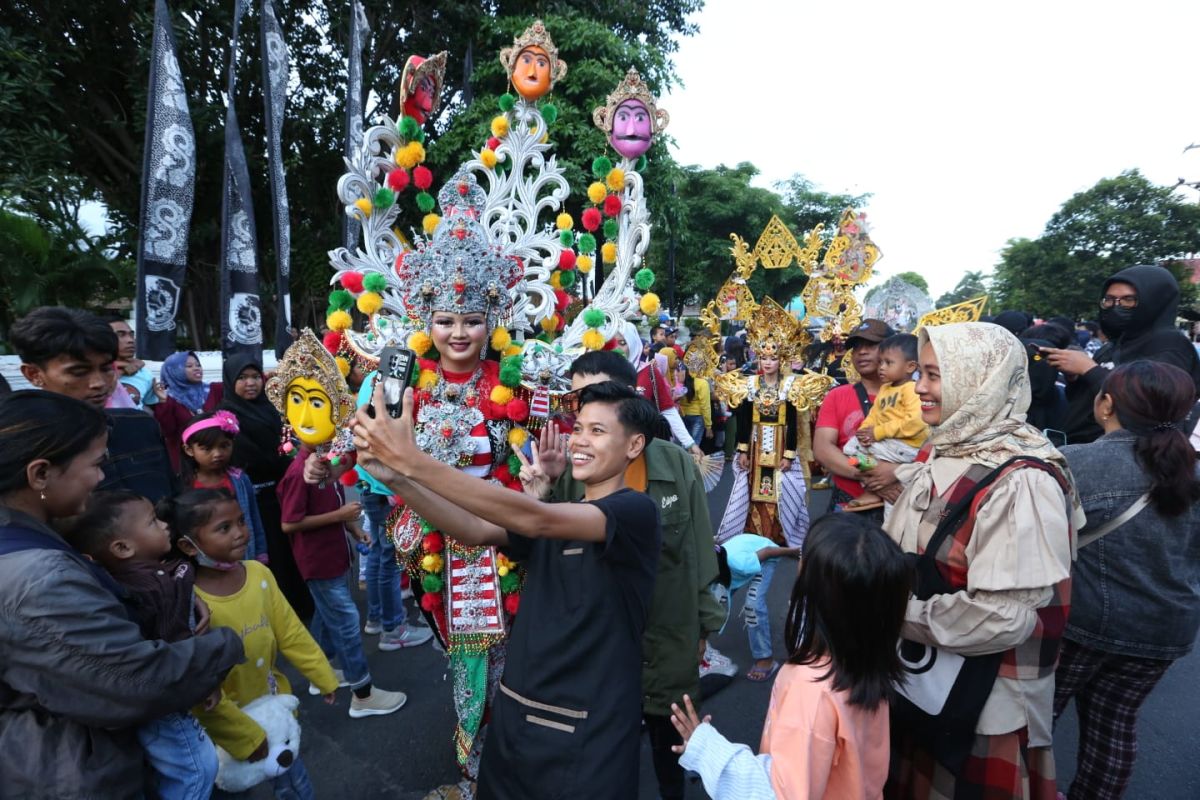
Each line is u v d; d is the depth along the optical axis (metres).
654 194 10.64
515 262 2.30
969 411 1.62
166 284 5.93
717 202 21.23
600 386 1.57
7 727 1.24
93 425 1.36
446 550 2.22
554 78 2.62
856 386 3.13
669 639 2.09
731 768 1.33
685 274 19.88
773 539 3.60
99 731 1.29
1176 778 2.49
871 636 1.33
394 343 2.39
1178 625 1.84
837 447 3.07
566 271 2.81
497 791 1.52
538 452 1.90
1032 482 1.50
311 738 2.81
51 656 1.19
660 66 10.03
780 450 3.55
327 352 2.18
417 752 2.71
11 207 7.74
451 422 2.20
